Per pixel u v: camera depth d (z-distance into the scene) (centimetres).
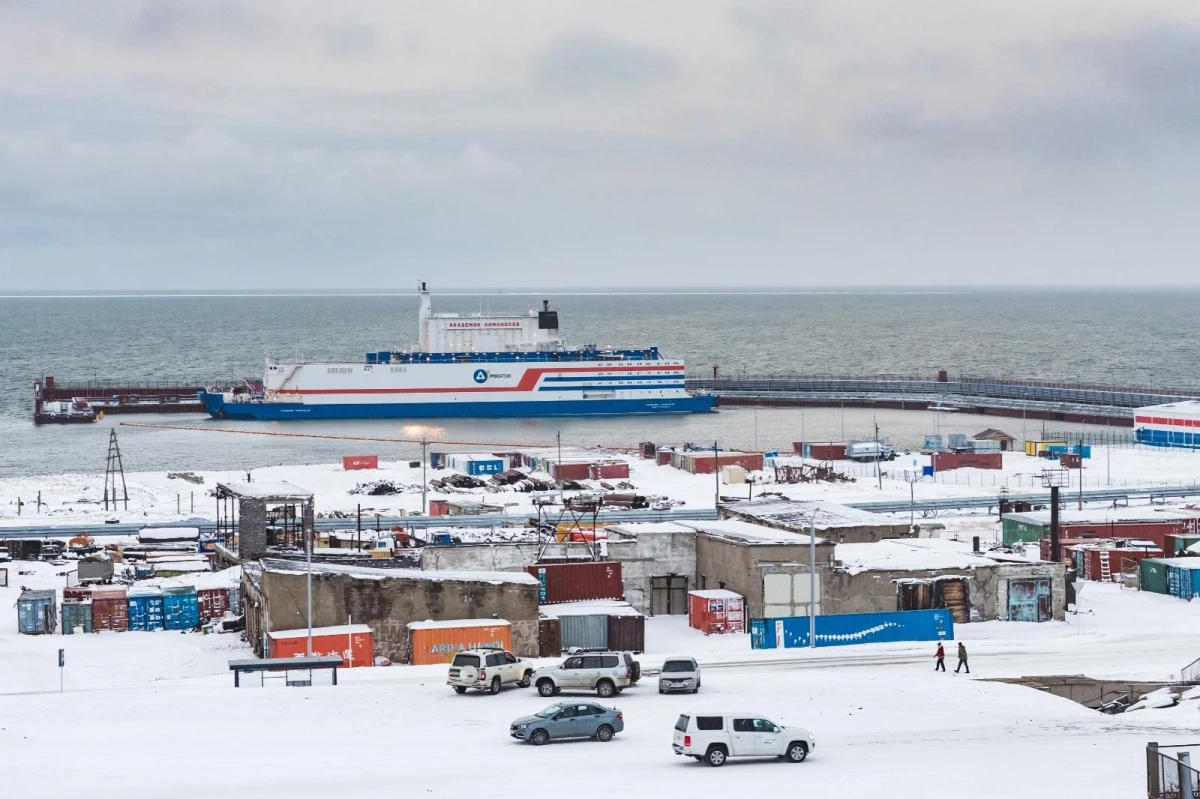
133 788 6144
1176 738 7006
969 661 9656
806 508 14838
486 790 6059
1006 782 6116
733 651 10350
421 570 11194
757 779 6228
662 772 6388
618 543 12712
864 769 6419
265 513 13538
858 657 9888
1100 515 16325
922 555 12294
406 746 6950
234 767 6538
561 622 10719
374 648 10350
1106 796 5822
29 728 7331
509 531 16525
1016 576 11800
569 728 7031
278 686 8675
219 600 12156
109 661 10425
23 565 14912
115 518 18800
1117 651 10038
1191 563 12938
